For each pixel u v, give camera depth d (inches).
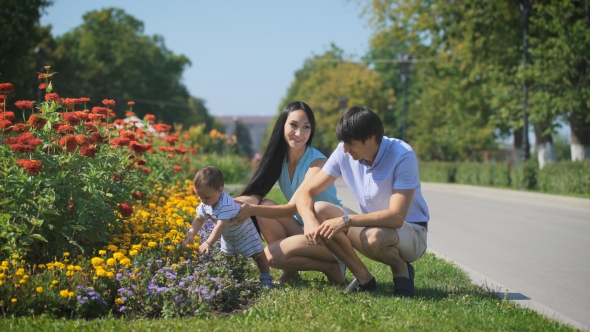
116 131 316.2
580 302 231.9
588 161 839.1
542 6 955.3
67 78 1828.2
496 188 1019.3
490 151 1873.8
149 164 380.5
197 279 193.2
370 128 196.5
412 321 163.8
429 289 222.4
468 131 1327.5
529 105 1070.4
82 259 201.9
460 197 880.3
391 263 207.6
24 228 193.6
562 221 532.7
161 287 182.7
